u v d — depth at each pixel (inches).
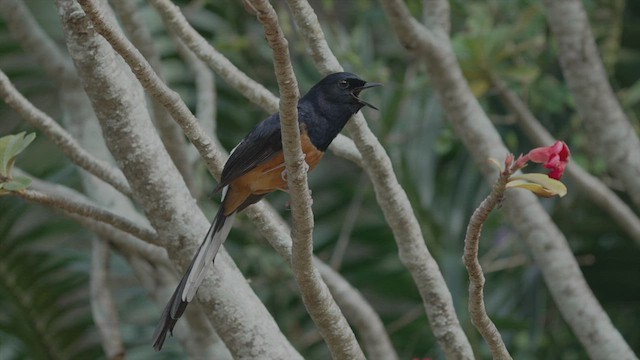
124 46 269.0
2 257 487.8
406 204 340.2
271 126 310.3
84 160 336.5
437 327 339.0
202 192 493.7
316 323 282.2
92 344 507.8
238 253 526.3
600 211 538.9
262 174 309.3
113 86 304.7
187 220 313.9
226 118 551.8
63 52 538.9
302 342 523.2
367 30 559.8
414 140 529.7
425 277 339.6
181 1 565.9
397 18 408.8
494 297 546.0
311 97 331.9
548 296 551.2
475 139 427.5
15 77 542.0
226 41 518.6
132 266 442.6
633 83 569.0
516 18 527.8
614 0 547.2
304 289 274.4
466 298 510.6
